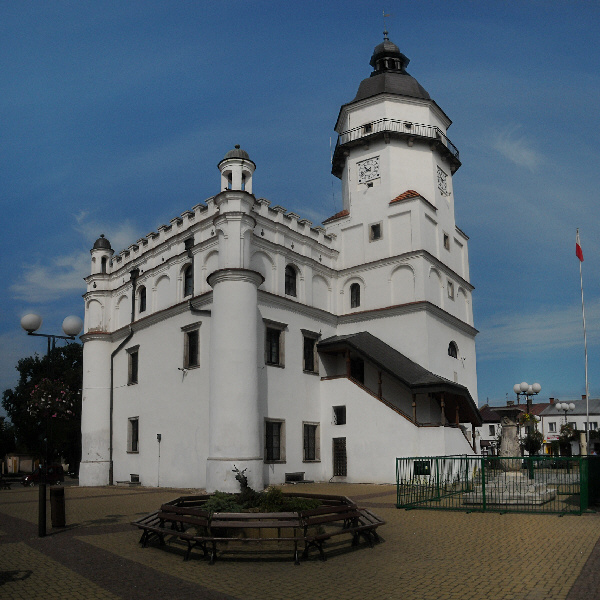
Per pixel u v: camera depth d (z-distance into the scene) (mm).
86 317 36156
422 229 32969
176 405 28359
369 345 30609
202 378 26953
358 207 35438
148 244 33406
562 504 16750
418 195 33156
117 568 9789
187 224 30672
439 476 19750
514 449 23703
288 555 10516
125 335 33906
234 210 26219
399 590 8250
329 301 33938
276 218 30750
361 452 28125
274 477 26953
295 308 30344
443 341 33000
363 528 10852
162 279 31688
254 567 9742
